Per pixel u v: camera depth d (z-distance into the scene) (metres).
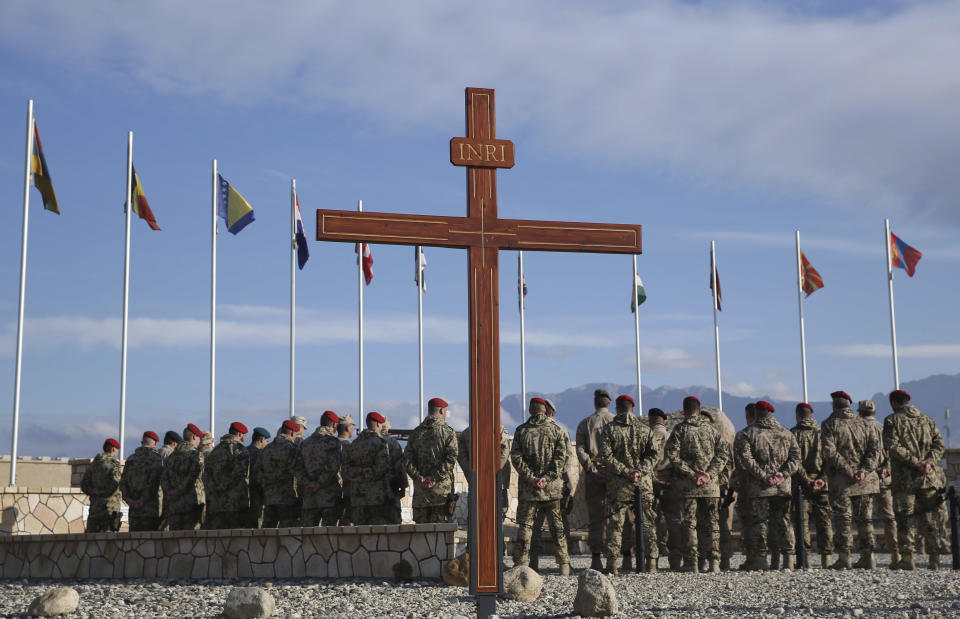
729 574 12.36
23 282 22.92
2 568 15.39
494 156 8.90
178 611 9.93
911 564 13.05
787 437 13.16
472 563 8.47
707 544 13.05
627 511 13.47
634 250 9.09
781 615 8.32
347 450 13.71
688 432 13.11
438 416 13.05
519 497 12.75
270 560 12.91
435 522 12.80
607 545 12.70
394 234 8.61
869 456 13.23
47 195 23.50
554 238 8.92
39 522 17.80
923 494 13.05
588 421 14.09
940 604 8.74
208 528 15.27
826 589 10.24
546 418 12.90
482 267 8.74
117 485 16.92
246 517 15.41
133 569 14.12
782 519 13.12
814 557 16.56
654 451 12.98
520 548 12.56
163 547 13.89
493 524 8.52
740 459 13.23
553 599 10.15
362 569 12.25
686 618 8.39
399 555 12.05
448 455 12.88
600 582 8.73
